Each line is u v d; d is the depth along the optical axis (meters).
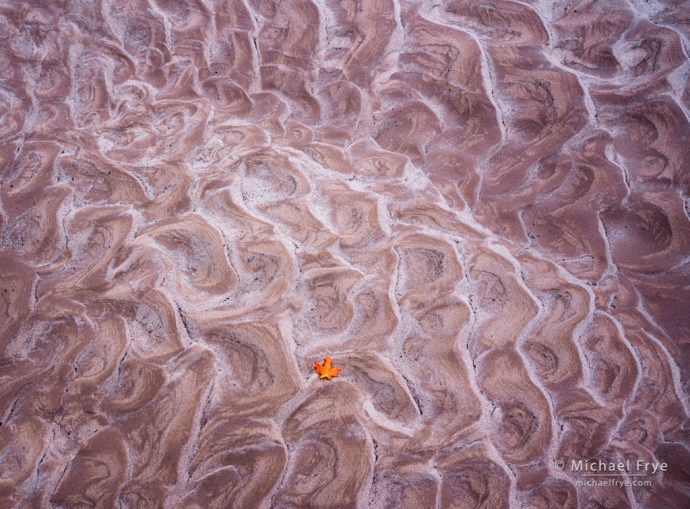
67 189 2.57
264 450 1.90
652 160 2.71
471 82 2.95
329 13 3.25
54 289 2.27
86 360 2.09
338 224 2.46
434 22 3.16
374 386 2.05
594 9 3.21
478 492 1.88
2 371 2.09
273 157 2.67
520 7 3.19
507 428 2.00
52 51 3.11
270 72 3.10
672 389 2.11
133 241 2.37
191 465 1.89
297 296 2.23
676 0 3.26
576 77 2.91
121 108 2.94
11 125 2.85
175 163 2.66
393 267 2.30
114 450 1.91
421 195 2.59
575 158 2.71
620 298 2.32
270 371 2.06
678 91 2.86
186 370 2.06
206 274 2.30
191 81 3.04
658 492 1.91
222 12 3.24
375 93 3.00
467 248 2.40
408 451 1.93
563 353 2.14
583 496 1.91
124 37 3.21
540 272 2.36
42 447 1.93
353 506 1.83
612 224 2.56
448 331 2.16
